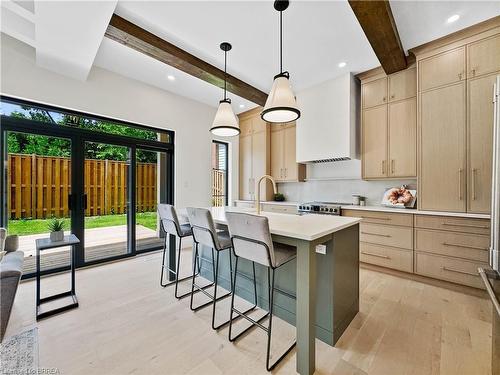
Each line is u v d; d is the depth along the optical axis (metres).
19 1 1.98
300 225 1.70
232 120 2.58
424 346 1.65
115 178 3.57
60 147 3.05
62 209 3.06
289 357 1.58
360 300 2.30
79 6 1.79
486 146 2.38
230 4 2.07
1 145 2.63
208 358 1.56
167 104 4.02
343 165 4.01
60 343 1.68
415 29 2.44
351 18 2.25
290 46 2.71
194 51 2.79
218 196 5.22
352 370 1.45
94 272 3.04
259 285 2.18
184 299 2.34
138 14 2.19
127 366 1.48
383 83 3.26
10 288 1.63
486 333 1.78
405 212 2.80
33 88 2.70
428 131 2.73
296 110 1.98
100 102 3.25
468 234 2.41
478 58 2.42
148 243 3.97
